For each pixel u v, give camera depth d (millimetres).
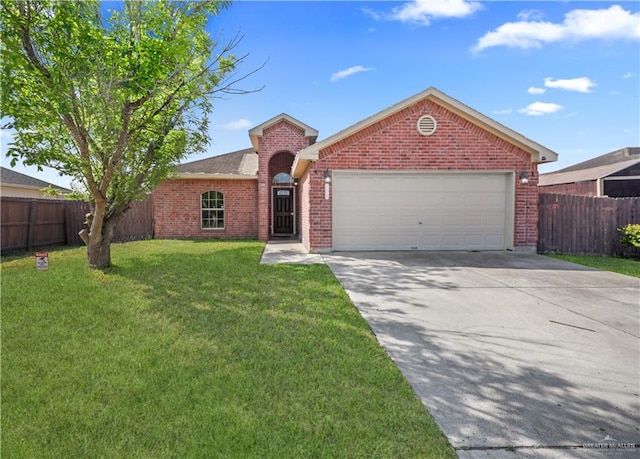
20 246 11727
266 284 6695
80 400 2898
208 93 7867
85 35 5676
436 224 11023
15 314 4941
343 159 10516
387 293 6234
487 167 10727
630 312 5277
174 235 15781
